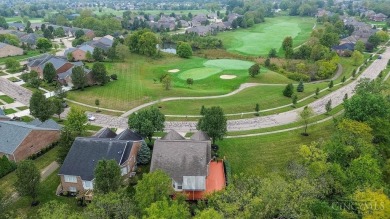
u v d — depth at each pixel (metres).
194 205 47.22
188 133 75.75
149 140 69.19
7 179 55.94
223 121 65.56
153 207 35.75
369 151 52.38
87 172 52.00
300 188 41.66
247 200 39.22
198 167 52.41
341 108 89.94
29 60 141.12
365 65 138.75
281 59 155.25
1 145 61.69
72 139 58.38
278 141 71.06
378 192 41.28
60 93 94.38
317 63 132.25
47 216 35.72
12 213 42.59
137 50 158.50
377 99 63.56
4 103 94.00
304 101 96.62
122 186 49.53
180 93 103.25
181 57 159.75
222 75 125.50
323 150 53.38
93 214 36.12
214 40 188.75
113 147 55.25
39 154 64.81
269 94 102.00
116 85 111.62
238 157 64.38
